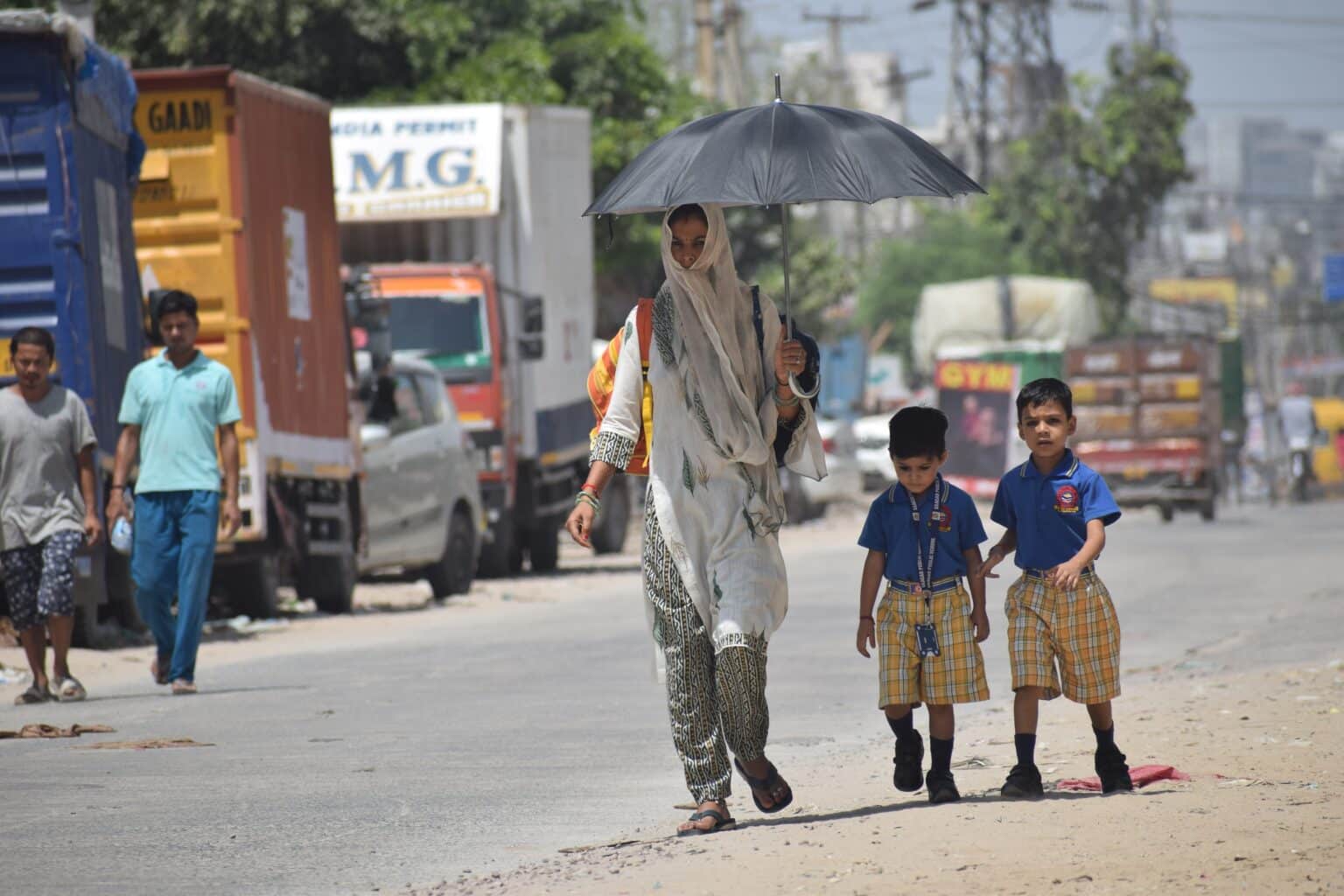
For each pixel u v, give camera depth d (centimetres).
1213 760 2347
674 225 1952
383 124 7588
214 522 3666
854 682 3666
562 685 3700
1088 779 2220
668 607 1986
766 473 1997
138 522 3678
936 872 1678
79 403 3616
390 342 6450
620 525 9256
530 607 6019
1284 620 4791
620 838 2052
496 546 7419
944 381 13300
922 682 2075
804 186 1942
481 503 6906
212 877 1894
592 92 11938
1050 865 1684
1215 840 1773
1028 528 2102
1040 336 16588
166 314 3681
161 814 2258
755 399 1988
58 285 4438
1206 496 10988
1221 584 6116
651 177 1989
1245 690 3152
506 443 7381
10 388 3594
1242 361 16775
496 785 2464
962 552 2084
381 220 7544
